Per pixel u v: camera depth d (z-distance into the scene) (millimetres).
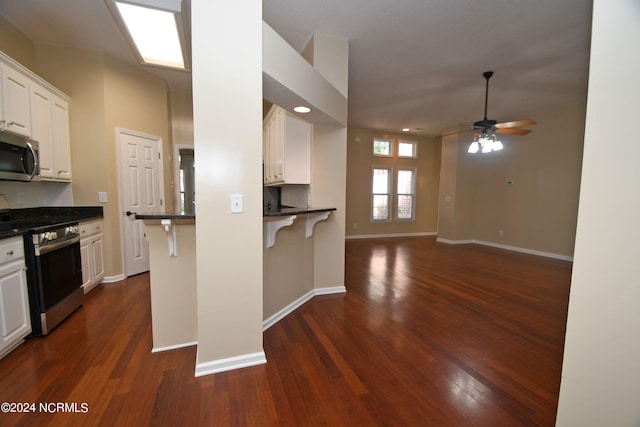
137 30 2605
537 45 3176
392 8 2574
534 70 3785
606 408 980
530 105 5223
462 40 3092
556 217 5316
